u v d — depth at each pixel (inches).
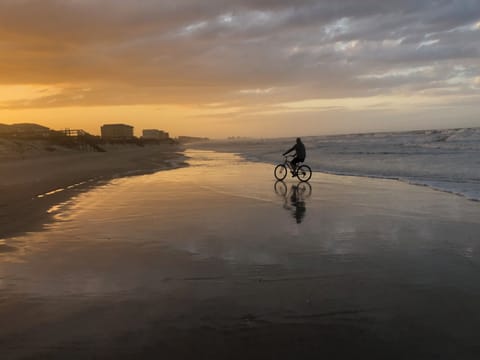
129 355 140.8
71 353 142.1
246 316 171.9
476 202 451.2
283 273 227.3
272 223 360.5
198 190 597.3
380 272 227.1
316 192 564.4
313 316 171.5
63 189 610.5
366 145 2320.4
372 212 406.6
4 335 155.9
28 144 2010.3
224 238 307.6
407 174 774.5
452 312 173.8
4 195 534.9
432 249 272.1
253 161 1407.5
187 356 140.4
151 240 302.2
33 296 195.2
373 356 139.9
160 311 177.2
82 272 230.4
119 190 598.2
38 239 305.6
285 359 138.8
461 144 1872.5
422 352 141.9
